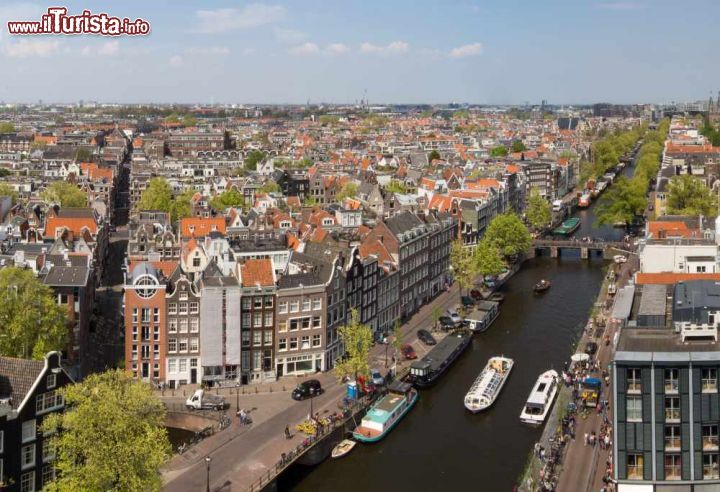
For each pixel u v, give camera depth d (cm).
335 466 15838
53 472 12875
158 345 18475
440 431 17238
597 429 16275
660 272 19462
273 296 18962
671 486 11919
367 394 18138
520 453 16238
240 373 18850
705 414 11788
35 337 17362
